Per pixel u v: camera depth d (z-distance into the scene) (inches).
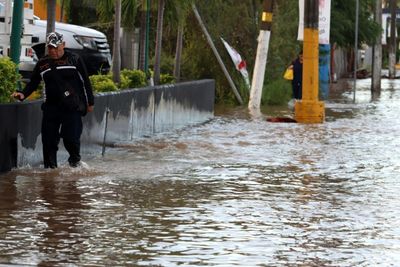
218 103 1838.1
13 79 810.8
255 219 609.9
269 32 1683.1
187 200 674.2
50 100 789.9
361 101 2089.1
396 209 653.9
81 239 541.0
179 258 501.4
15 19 896.9
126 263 489.1
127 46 1728.6
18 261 487.5
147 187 728.3
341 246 536.7
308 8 1405.0
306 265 492.4
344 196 706.8
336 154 975.0
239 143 1067.3
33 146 807.7
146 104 1128.8
